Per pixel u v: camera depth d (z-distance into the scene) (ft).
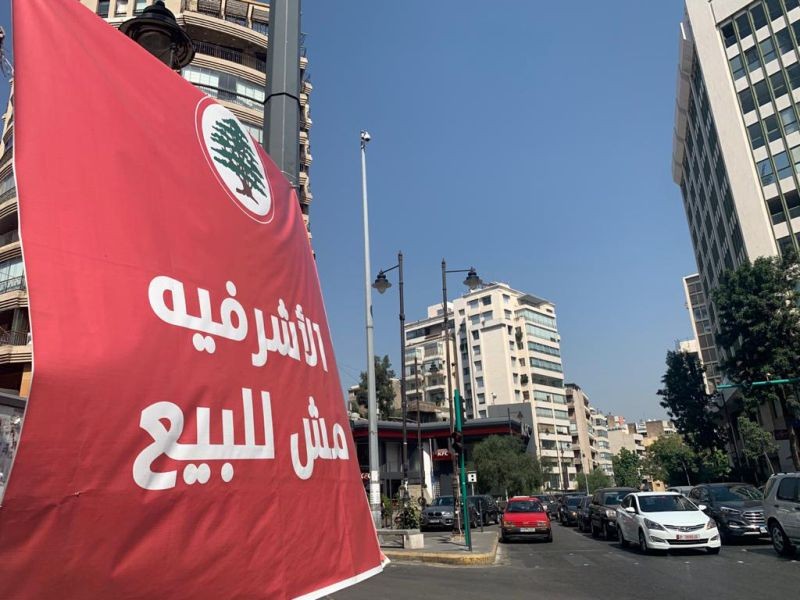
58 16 7.82
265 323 10.41
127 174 8.06
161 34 15.01
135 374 7.08
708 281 186.19
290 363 10.96
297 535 9.74
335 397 13.01
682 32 163.22
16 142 6.64
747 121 137.49
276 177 13.39
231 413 8.73
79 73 7.83
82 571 5.94
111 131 8.04
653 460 310.86
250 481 8.80
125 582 6.37
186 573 7.20
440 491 196.75
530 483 184.75
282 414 10.18
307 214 127.44
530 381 285.23
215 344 8.78
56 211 6.80
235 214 10.55
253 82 115.96
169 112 9.57
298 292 12.30
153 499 6.94
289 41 17.75
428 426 200.75
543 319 306.55
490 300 296.92
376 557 12.73
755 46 137.80
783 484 41.96
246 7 129.49
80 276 6.81
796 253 96.48
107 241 7.34
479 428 209.97
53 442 5.90
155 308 7.75
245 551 8.32
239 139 11.78
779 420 127.44
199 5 124.67
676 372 175.73
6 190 88.33
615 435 472.03
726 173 140.67
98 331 6.75
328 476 11.51
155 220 8.31
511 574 39.81
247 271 10.33
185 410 7.77
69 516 5.91
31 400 5.79
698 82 159.74
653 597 29.32
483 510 99.40
